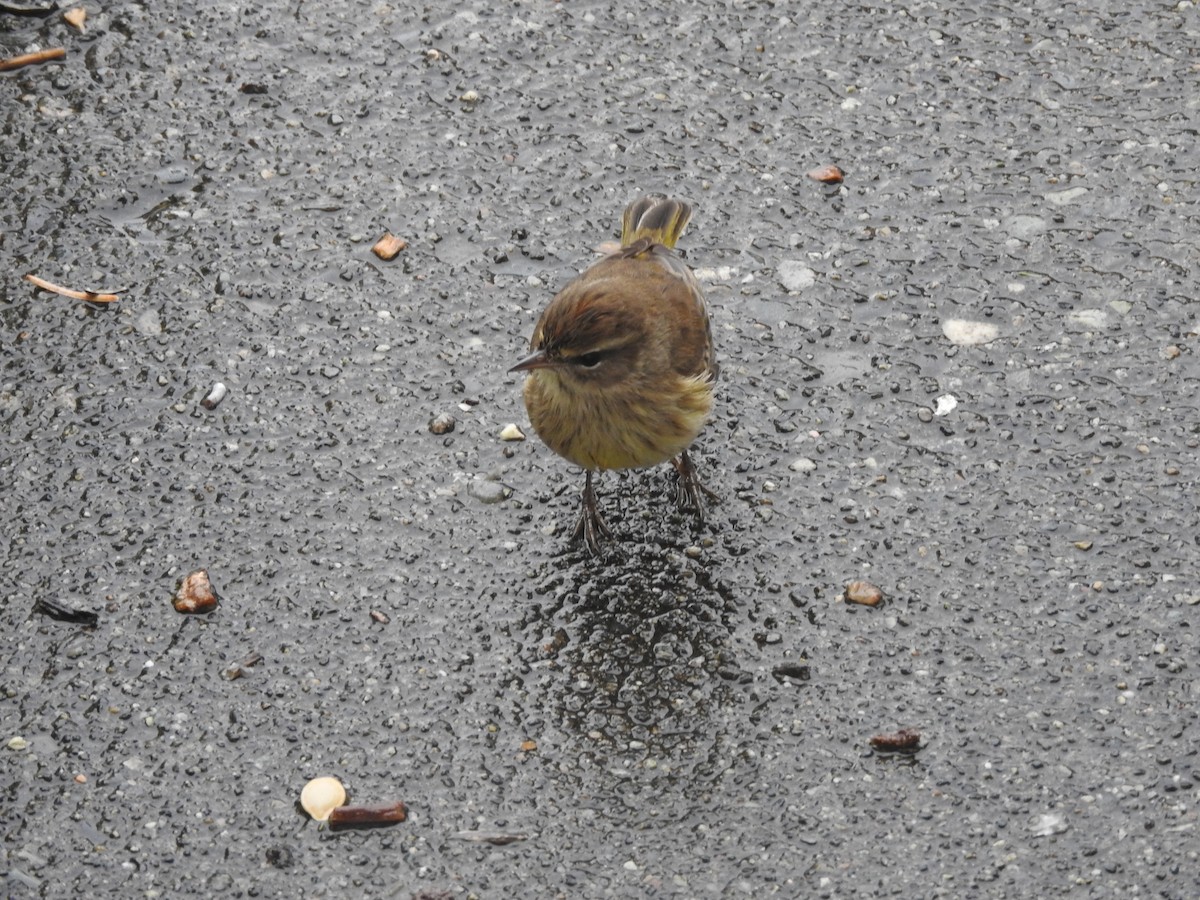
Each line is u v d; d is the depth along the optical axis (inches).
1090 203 775.1
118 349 705.6
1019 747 543.2
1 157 795.4
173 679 571.2
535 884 505.4
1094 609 591.2
